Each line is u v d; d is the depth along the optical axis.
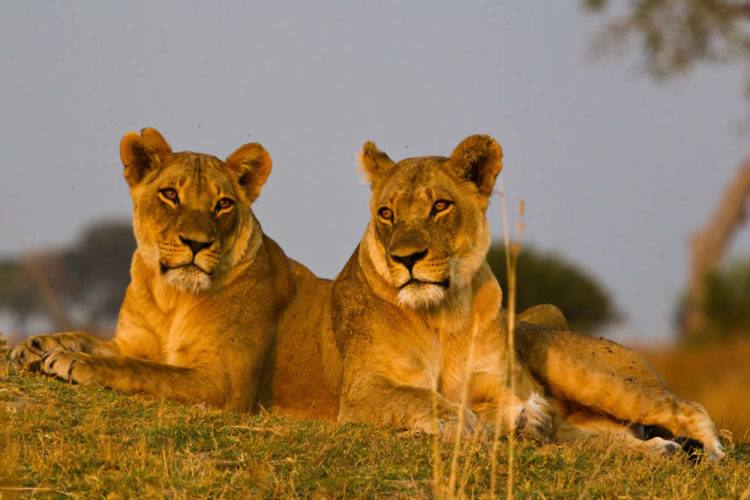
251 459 9.33
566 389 12.46
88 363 11.21
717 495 9.41
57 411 10.23
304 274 13.54
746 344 31.55
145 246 12.38
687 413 12.23
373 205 12.03
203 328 12.31
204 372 12.05
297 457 9.52
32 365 11.52
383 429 10.67
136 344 12.55
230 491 8.71
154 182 12.42
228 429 10.08
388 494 8.90
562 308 37.28
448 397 11.98
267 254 13.03
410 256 11.17
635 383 12.37
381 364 11.72
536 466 9.69
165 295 12.42
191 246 11.92
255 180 13.01
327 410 12.88
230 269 12.48
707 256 47.06
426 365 11.78
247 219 12.72
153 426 9.95
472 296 11.90
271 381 12.88
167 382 11.59
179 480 8.77
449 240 11.45
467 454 9.70
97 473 8.84
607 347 12.71
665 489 9.42
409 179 11.66
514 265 8.88
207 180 12.35
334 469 9.25
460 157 11.79
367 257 12.06
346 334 12.17
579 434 12.49
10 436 9.51
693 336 33.47
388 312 11.81
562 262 37.88
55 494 8.52
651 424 12.37
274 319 12.92
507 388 11.78
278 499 8.69
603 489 9.18
